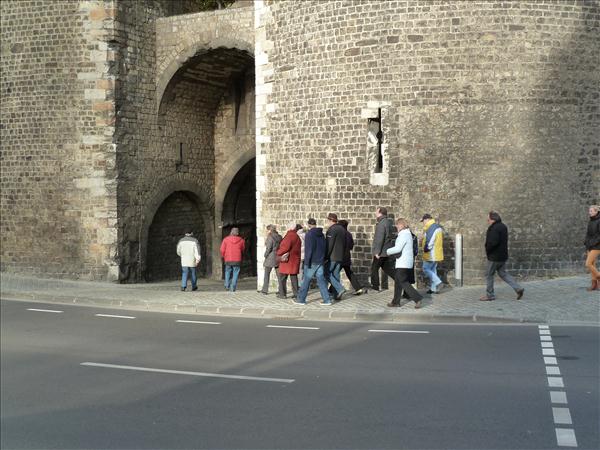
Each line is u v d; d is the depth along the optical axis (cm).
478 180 1434
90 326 1168
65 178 1975
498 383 723
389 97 1471
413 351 895
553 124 1439
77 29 1947
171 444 573
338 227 1352
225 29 2036
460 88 1434
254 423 617
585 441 550
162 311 1364
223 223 2417
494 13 1419
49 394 739
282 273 1423
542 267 1442
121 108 1983
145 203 2081
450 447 541
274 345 964
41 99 1988
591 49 1454
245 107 2345
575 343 921
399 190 1470
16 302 1530
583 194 1459
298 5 1579
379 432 580
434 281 1366
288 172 1617
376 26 1476
